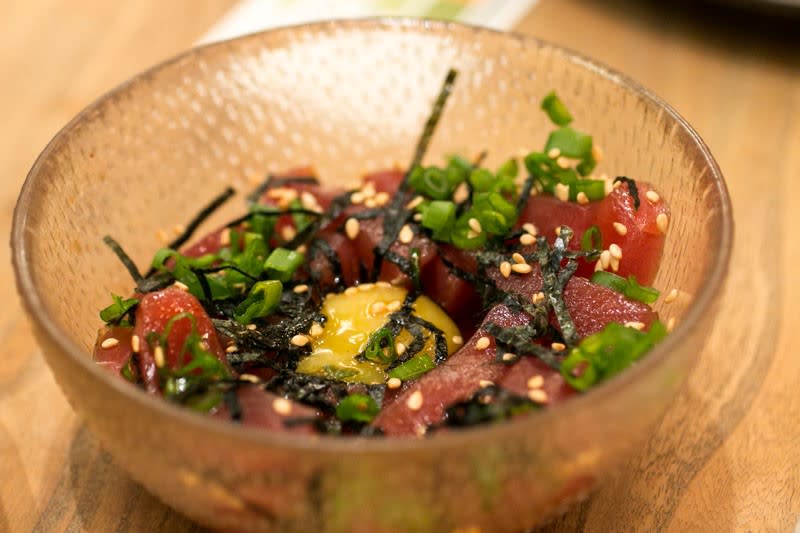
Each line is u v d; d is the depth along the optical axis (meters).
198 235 0.28
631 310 0.22
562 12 0.35
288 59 0.27
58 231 0.22
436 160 0.29
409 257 0.24
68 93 0.33
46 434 0.24
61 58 0.34
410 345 0.23
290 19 0.35
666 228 0.23
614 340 0.20
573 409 0.18
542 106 0.26
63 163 0.23
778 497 0.23
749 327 0.26
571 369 0.20
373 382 0.23
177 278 0.24
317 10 0.35
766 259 0.28
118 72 0.33
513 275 0.24
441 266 0.25
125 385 0.18
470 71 0.27
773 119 0.32
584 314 0.22
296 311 0.24
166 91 0.26
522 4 0.36
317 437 0.19
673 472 0.23
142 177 0.26
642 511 0.22
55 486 0.23
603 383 0.19
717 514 0.22
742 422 0.24
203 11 0.36
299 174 0.28
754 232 0.28
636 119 0.24
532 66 0.26
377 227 0.25
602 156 0.26
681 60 0.34
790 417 0.24
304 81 0.28
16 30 0.35
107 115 0.24
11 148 0.31
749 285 0.27
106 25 0.35
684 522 0.22
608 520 0.22
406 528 0.19
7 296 0.27
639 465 0.23
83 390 0.19
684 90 0.33
